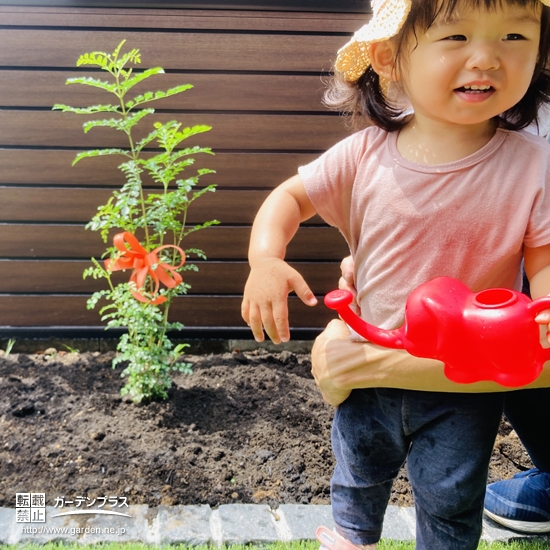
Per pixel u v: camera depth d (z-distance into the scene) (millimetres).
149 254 2717
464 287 1161
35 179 3482
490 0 1212
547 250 1373
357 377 1507
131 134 3463
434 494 1524
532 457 2227
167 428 2830
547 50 1389
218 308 3627
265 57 3416
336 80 1749
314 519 2260
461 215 1399
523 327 1052
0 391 3049
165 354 3035
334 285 3654
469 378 1114
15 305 3566
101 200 3520
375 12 1420
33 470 2486
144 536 2162
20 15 3316
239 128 3482
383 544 2121
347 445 1624
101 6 3332
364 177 1527
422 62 1300
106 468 2506
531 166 1391
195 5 3346
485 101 1261
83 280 3580
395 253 1461
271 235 1484
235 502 2387
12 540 2102
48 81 3383
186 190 2877
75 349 3605
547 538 2262
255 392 3180
